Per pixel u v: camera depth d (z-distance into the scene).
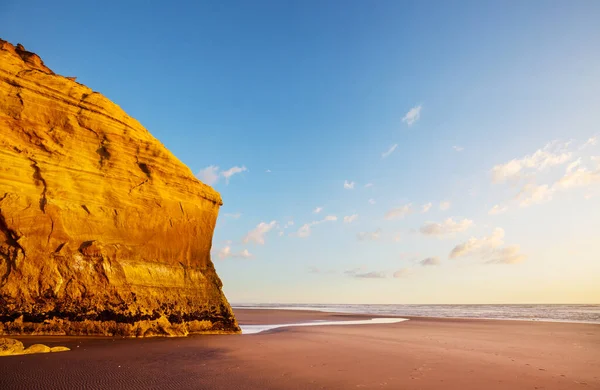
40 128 19.58
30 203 17.89
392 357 14.94
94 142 21.44
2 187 17.34
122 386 9.64
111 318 18.58
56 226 18.34
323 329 28.78
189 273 23.73
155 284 21.30
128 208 21.42
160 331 20.05
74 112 21.02
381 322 38.47
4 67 19.09
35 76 20.09
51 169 19.22
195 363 12.99
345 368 12.63
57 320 17.28
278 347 17.47
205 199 25.89
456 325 33.91
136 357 13.64
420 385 10.41
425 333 25.64
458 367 12.99
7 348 13.35
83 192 19.98
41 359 12.54
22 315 16.53
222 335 22.47
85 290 18.27
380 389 9.95
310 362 13.62
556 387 10.42
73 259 18.44
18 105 19.14
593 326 32.44
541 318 46.53
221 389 9.70
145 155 23.23
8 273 16.67
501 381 11.00
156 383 10.10
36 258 17.47
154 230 22.44
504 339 22.09
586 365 13.69
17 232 17.25
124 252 20.62
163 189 23.36
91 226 19.73
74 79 22.34
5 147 18.16
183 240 24.03
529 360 14.63
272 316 51.84
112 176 21.33
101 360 12.80
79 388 9.30
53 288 17.48
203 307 23.25
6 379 9.84
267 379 10.88
